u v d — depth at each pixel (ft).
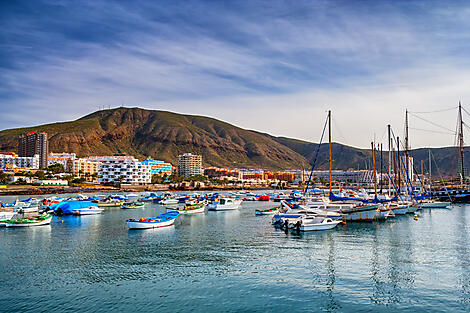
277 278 118.42
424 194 427.74
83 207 318.65
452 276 119.24
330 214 234.17
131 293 106.11
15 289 109.81
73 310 95.04
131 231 214.69
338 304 97.40
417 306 95.91
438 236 189.37
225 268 130.21
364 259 141.49
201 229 222.28
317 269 128.16
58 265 135.54
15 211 296.30
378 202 272.51
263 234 201.57
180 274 123.44
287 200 412.57
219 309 94.84
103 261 141.18
